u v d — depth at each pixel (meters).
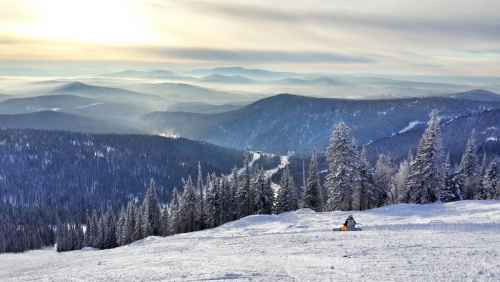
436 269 15.12
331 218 42.03
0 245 98.56
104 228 86.00
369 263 16.91
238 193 71.06
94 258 28.25
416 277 14.12
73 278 18.17
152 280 15.71
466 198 64.75
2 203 191.75
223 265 18.14
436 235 23.38
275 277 15.01
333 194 60.88
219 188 71.44
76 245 96.81
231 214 71.38
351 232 27.66
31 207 180.62
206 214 71.00
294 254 20.58
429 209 42.34
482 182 64.88
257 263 18.23
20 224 135.38
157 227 75.62
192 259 20.86
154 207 76.00
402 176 68.75
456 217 33.66
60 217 153.00
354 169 60.31
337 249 21.09
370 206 64.94
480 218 31.17
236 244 26.28
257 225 43.34
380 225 30.11
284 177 70.06
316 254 20.09
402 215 39.81
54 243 115.38
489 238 21.66
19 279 21.05
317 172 69.06
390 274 14.73
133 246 35.44
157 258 22.53
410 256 17.88
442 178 58.75
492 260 16.22
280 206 69.31
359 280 14.05
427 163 57.94
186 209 71.31
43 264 33.16
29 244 105.88
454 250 18.67
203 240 30.39
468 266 15.33
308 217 44.62
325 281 14.10
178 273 16.73
